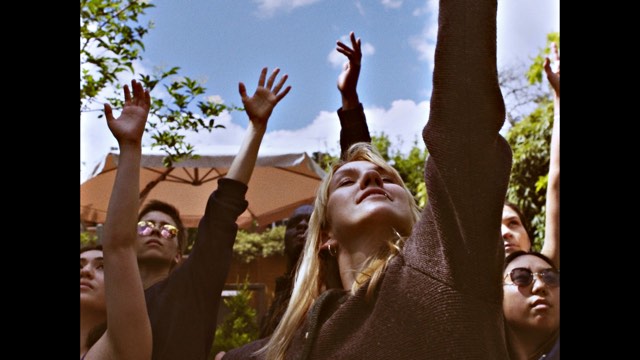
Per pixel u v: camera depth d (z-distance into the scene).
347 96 2.36
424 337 1.35
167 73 4.36
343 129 2.31
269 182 5.97
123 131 1.81
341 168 1.74
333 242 1.71
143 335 1.74
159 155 5.17
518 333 2.54
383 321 1.40
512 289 2.54
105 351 1.75
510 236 3.10
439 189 1.38
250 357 1.72
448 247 1.36
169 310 2.01
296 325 1.64
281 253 10.94
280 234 11.05
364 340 1.41
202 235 2.07
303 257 1.75
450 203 1.36
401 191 1.69
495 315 1.38
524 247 3.12
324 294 1.55
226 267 2.06
